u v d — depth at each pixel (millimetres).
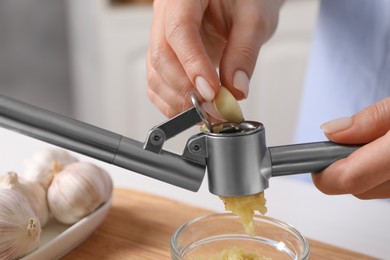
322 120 1171
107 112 2223
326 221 867
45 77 2482
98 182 829
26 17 2387
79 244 806
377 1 1049
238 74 660
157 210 901
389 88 1072
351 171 601
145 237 827
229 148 561
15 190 769
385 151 590
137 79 2176
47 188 837
